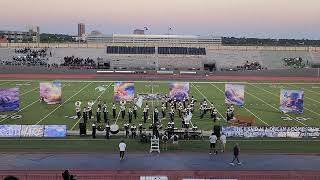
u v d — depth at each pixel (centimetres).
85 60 7612
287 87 5234
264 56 8244
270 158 2314
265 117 3384
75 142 2594
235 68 7444
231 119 3191
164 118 3319
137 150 2439
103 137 2711
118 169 2086
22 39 14375
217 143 2606
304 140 2709
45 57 7788
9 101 3353
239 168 2125
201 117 3325
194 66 7656
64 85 5197
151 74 6562
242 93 3534
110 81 5700
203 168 2117
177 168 2112
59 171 2041
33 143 2562
